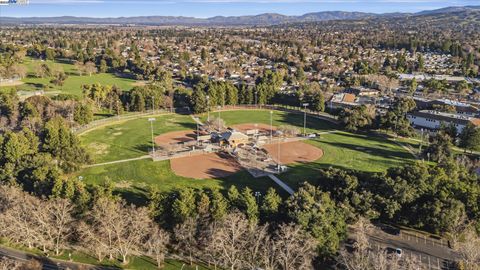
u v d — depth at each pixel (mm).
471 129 135000
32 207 77438
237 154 131125
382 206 83250
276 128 167500
